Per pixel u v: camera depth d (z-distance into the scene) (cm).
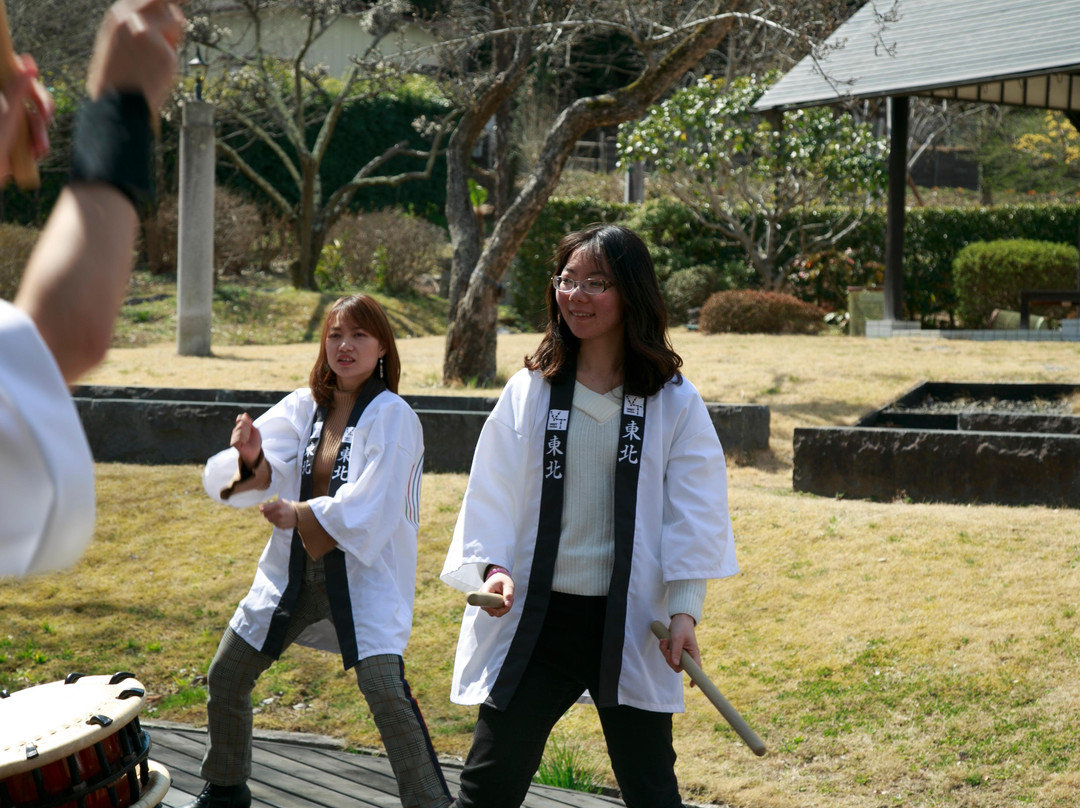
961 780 404
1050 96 1563
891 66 1489
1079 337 1422
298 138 2041
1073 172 2900
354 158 2564
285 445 340
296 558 329
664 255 2008
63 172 1944
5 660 521
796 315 1520
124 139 72
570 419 275
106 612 571
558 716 273
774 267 2008
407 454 329
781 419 945
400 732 310
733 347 1289
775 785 414
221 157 2370
